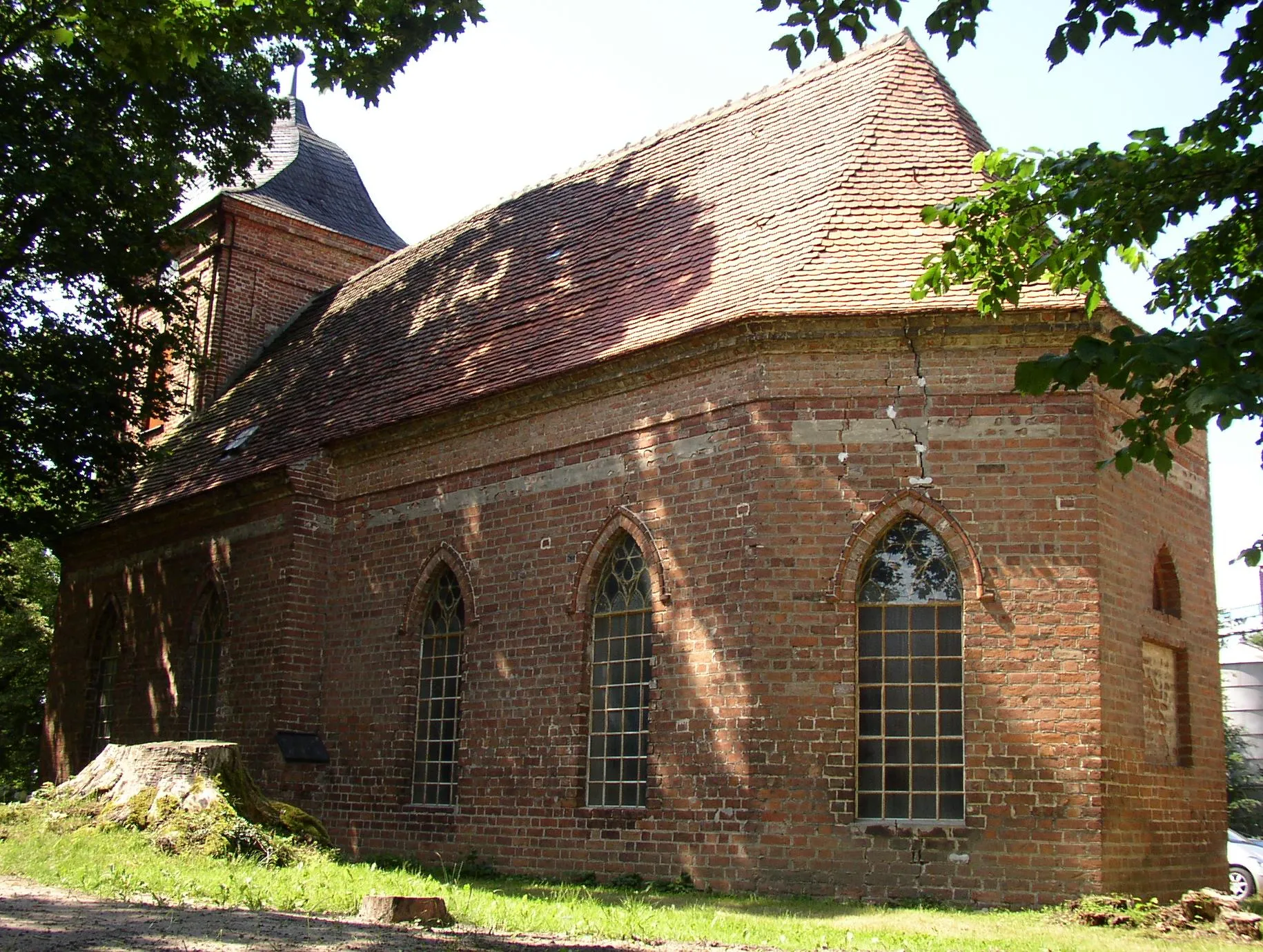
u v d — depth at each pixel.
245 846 13.91
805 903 13.77
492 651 18.58
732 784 14.99
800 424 15.55
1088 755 14.27
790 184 18.84
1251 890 22.23
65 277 24.81
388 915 10.31
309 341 28.61
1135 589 15.73
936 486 15.17
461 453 19.88
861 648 15.16
